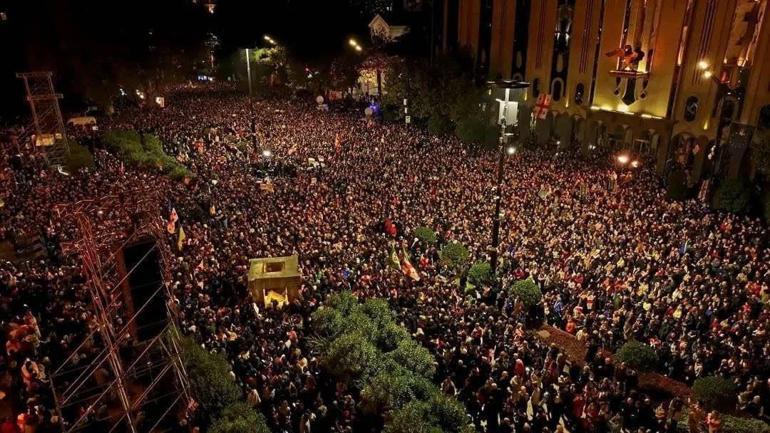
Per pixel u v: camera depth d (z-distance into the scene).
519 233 22.17
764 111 26.83
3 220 21.39
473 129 38.97
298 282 17.30
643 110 34.16
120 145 32.06
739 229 22.28
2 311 14.70
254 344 14.02
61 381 12.22
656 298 16.80
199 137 38.59
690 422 11.74
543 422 12.18
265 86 76.19
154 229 10.46
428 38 61.53
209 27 75.25
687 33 30.80
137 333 9.66
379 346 13.63
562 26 39.09
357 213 23.75
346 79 62.09
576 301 17.39
